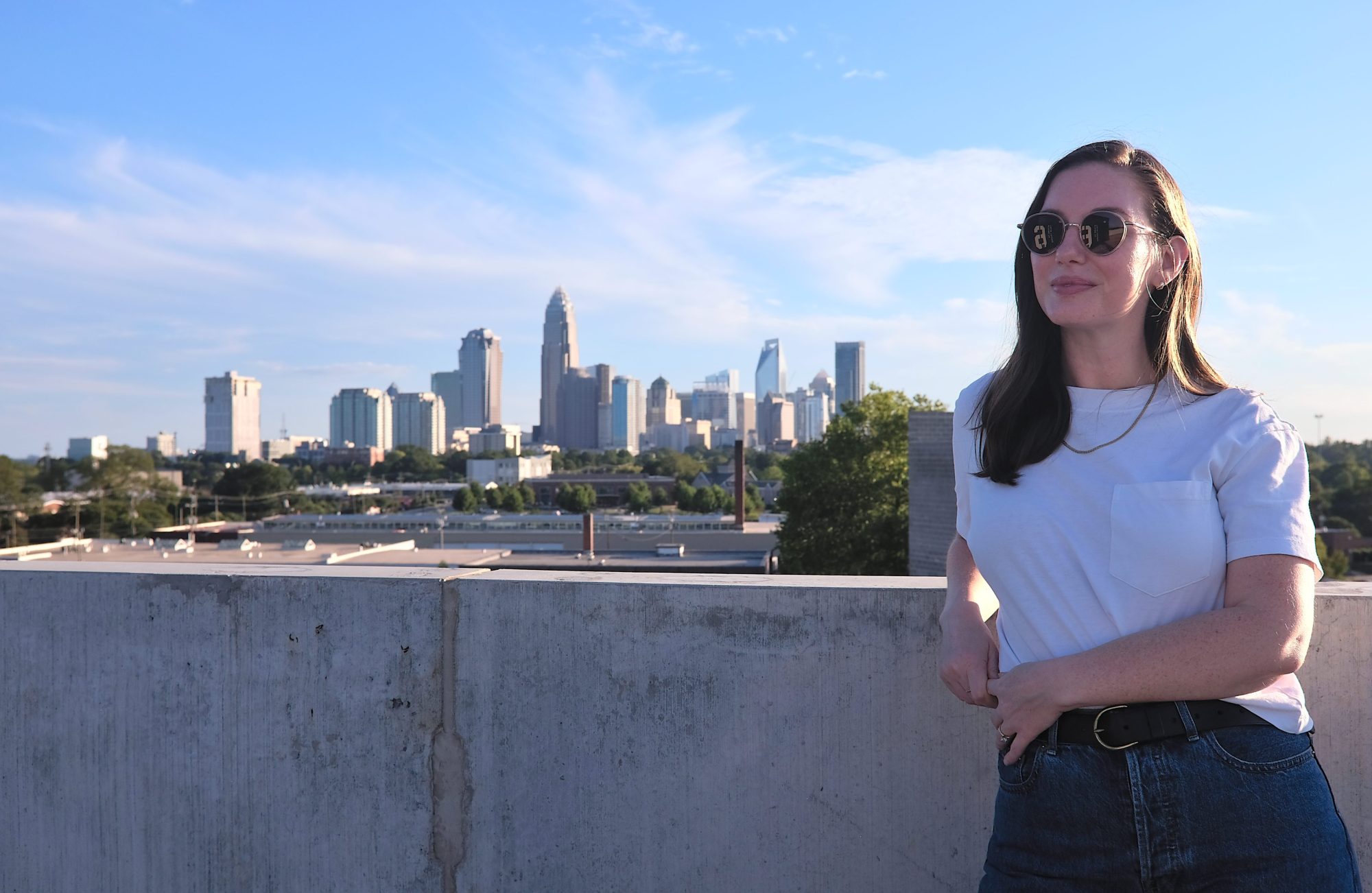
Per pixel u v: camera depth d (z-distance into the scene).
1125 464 1.38
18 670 2.43
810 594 2.09
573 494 152.50
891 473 38.97
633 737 2.15
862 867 2.08
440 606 2.23
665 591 2.14
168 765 2.34
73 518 102.69
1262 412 1.38
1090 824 1.35
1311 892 1.28
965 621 1.65
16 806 2.43
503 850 2.21
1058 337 1.51
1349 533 66.31
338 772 2.27
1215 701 1.33
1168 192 1.46
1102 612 1.37
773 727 2.11
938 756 2.05
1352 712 1.93
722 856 2.13
